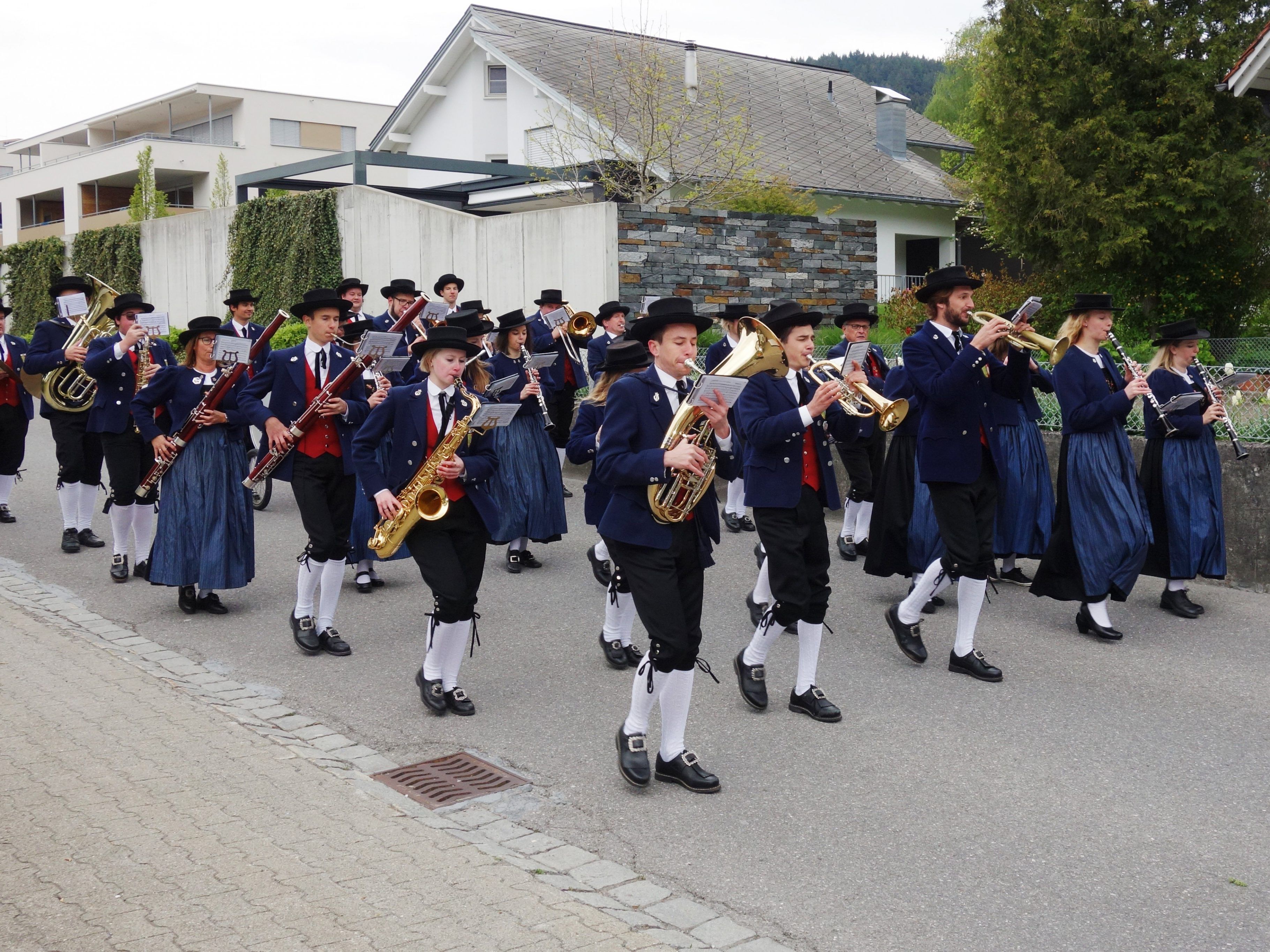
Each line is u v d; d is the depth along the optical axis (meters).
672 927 4.02
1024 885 4.33
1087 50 18.66
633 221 17.19
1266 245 18.28
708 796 5.16
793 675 6.82
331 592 7.30
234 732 5.83
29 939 3.72
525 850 4.64
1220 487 7.96
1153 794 5.12
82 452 10.05
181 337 7.95
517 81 27.61
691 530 5.21
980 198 20.94
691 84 22.83
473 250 18.75
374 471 6.09
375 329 10.05
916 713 6.15
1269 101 18.00
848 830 4.80
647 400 5.14
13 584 8.98
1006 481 7.64
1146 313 19.06
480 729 5.99
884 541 8.22
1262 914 4.12
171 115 52.88
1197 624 7.79
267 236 22.44
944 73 48.53
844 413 6.16
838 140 29.16
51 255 30.50
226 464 7.96
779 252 18.86
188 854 4.38
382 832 4.67
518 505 9.23
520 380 9.29
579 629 7.78
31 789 4.98
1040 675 6.74
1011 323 6.40
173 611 8.27
